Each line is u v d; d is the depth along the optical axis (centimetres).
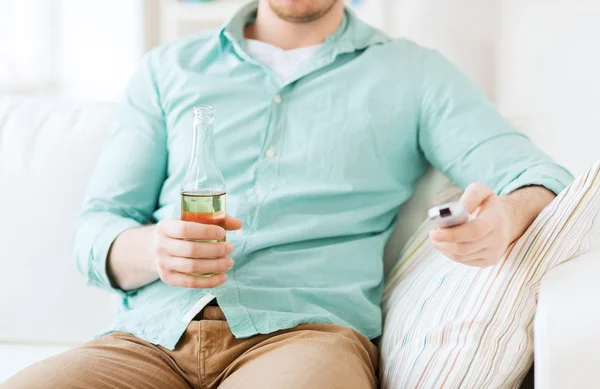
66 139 164
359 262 135
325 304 129
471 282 112
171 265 111
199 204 110
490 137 138
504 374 106
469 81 148
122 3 279
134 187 146
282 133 140
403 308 128
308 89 143
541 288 98
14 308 159
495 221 102
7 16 262
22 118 168
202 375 121
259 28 157
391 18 261
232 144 141
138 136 149
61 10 285
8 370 139
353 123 139
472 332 108
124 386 114
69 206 160
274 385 102
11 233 160
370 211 139
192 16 283
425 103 143
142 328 128
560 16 179
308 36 152
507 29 203
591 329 88
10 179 162
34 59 276
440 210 98
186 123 145
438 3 234
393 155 142
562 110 178
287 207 135
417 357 113
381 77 143
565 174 129
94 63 284
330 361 109
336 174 137
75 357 117
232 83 145
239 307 123
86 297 159
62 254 159
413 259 141
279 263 131
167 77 150
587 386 87
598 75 172
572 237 107
